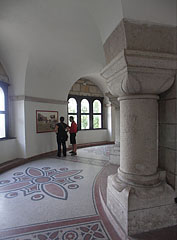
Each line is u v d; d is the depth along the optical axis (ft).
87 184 10.11
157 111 5.87
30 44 12.93
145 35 5.05
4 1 8.53
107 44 6.20
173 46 5.40
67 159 16.55
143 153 5.57
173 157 5.67
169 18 5.30
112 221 6.02
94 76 24.79
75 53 15.34
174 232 5.18
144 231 5.20
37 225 6.16
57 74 18.21
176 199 5.56
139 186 5.46
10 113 15.65
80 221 6.35
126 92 5.54
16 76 15.16
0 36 12.29
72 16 9.86
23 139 15.48
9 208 7.42
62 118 17.79
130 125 5.73
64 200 8.11
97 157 17.38
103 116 28.96
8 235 5.64
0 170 12.41
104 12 5.80
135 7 4.90
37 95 17.15
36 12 9.49
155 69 5.08
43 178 11.18
